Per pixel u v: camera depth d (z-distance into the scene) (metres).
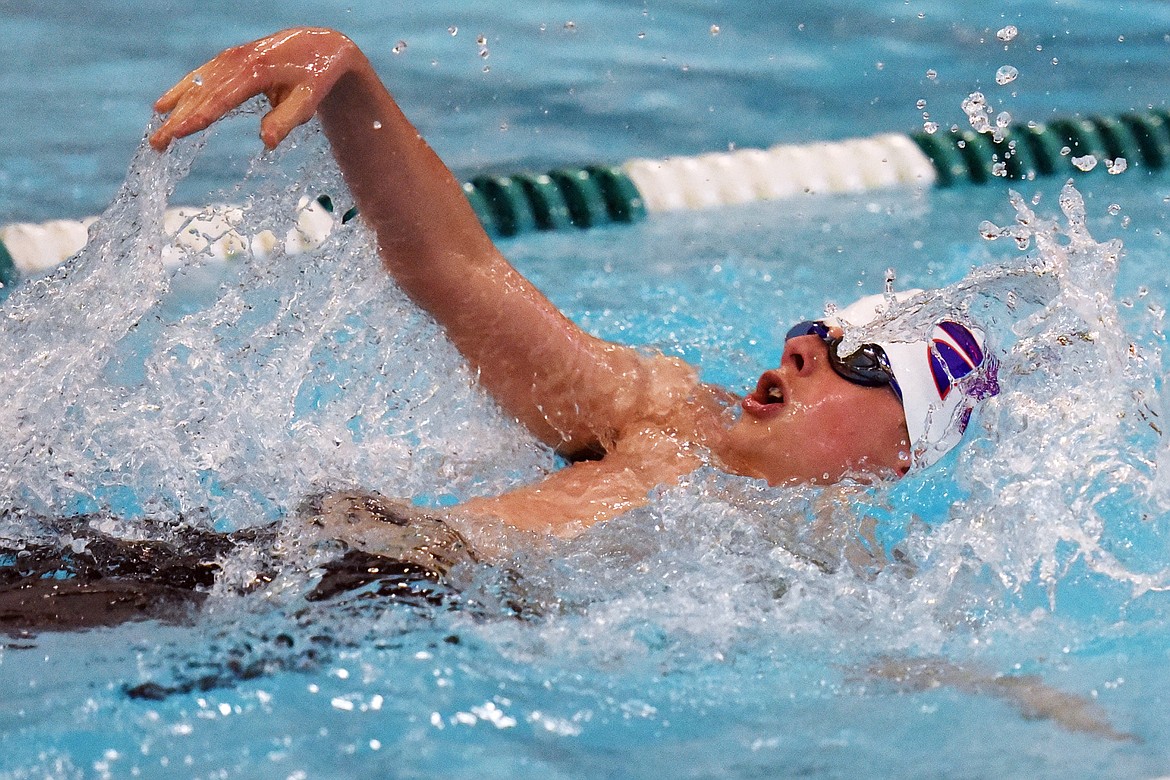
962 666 5.05
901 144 15.34
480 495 6.57
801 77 17.50
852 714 4.66
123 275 5.95
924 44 18.64
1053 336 6.53
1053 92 16.66
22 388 6.03
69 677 4.65
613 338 9.92
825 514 6.07
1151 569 5.91
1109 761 4.31
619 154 14.89
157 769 4.17
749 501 6.10
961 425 6.43
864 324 6.66
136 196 5.74
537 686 4.73
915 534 5.93
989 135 15.46
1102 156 15.17
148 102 15.18
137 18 17.94
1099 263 6.56
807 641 5.20
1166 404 6.71
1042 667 5.05
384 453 6.58
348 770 4.19
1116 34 18.89
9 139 14.12
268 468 6.26
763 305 10.89
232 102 5.28
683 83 17.25
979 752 4.39
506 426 6.77
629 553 5.66
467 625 5.03
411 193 6.18
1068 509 5.89
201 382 6.39
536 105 16.33
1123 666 5.04
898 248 12.46
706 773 4.25
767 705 4.72
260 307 6.55
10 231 11.97
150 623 5.00
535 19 19.52
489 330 6.48
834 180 14.75
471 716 4.52
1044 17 19.58
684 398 6.68
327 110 5.86
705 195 14.33
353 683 4.65
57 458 6.02
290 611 4.99
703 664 4.98
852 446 6.27
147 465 6.15
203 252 6.43
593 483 6.18
